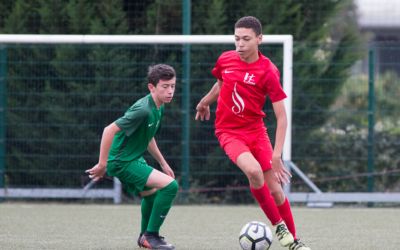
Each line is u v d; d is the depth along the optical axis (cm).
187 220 3153
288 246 2159
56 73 3812
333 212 3541
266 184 2233
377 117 3834
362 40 3969
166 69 2248
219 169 3850
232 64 2230
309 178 3869
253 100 2202
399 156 3862
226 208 3675
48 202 3906
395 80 3797
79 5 3841
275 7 3856
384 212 3553
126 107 3819
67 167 3853
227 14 3891
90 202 3909
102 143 2197
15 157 3847
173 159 3831
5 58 3800
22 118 3834
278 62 3797
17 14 3866
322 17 3912
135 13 3916
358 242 2512
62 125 3831
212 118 3834
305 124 3834
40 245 2362
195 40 3559
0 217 3192
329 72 3819
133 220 3117
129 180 2277
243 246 2162
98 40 3584
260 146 2233
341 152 3847
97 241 2475
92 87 3819
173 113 3812
